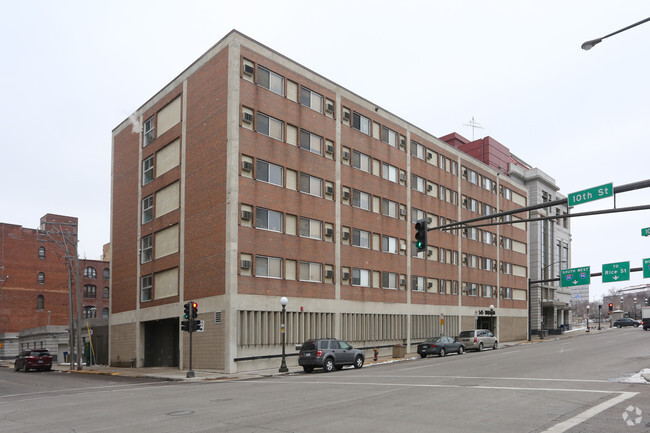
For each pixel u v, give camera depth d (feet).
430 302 157.58
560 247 253.24
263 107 114.01
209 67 116.37
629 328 258.98
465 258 176.86
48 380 102.89
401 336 144.56
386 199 145.28
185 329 93.45
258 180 110.93
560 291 249.96
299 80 123.13
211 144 112.98
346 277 128.36
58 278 287.69
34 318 276.82
